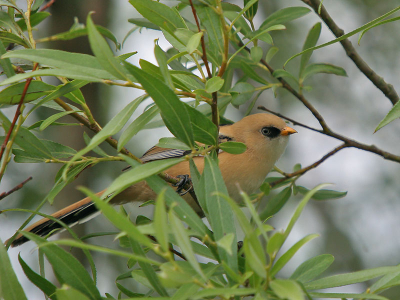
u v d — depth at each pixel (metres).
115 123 5.20
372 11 13.89
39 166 12.70
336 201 14.05
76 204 8.98
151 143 13.12
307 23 13.84
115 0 14.47
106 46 4.77
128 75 5.64
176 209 5.10
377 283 5.54
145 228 4.34
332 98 14.37
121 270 12.38
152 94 5.06
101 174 13.50
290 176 10.38
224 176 9.84
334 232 13.57
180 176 8.71
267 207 10.45
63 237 12.67
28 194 12.30
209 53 7.49
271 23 9.03
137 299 4.57
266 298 4.17
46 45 14.27
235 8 9.15
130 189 9.80
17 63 7.67
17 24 7.49
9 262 5.02
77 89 6.42
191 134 5.48
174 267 4.09
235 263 4.84
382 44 13.93
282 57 13.67
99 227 12.98
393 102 9.74
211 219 5.14
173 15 6.23
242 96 9.37
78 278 5.48
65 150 6.95
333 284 5.41
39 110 12.54
